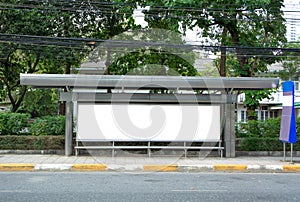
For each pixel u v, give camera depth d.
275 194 8.80
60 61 23.12
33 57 24.39
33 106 39.25
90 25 23.53
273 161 14.69
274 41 21.44
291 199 8.23
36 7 20.86
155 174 12.22
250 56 21.30
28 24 21.34
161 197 8.29
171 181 10.66
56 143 16.28
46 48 22.45
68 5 22.30
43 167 12.83
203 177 11.61
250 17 20.31
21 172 12.46
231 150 15.84
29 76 14.48
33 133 17.06
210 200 8.02
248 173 12.84
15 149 16.17
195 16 19.73
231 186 9.90
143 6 20.58
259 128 18.17
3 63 24.66
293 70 31.20
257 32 21.77
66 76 14.71
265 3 18.72
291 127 14.27
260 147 16.72
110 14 22.53
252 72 21.86
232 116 15.94
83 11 22.44
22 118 17.12
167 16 19.62
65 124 15.88
